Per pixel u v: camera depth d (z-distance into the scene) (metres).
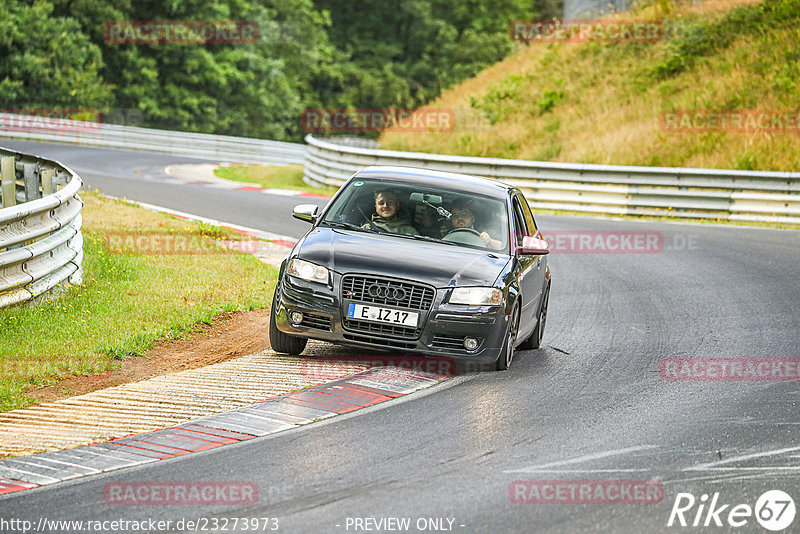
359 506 20.05
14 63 194.12
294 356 33.78
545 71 154.88
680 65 136.62
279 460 22.97
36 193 53.59
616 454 24.30
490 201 36.00
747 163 105.12
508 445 24.67
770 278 56.47
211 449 23.83
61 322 35.59
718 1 155.62
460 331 31.19
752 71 127.50
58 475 21.88
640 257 65.06
